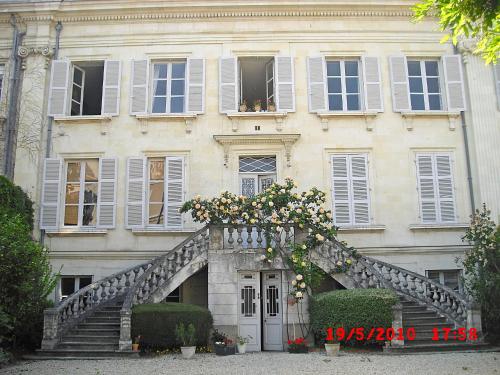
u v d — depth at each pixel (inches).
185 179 657.0
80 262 636.1
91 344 491.2
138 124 672.4
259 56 693.9
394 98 674.8
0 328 436.5
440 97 693.3
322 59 688.4
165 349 507.8
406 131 669.9
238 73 700.7
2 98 674.2
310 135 666.2
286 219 565.6
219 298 546.0
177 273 553.3
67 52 695.7
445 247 635.5
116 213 649.0
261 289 565.9
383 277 537.6
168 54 693.3
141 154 665.0
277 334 553.3
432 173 660.1
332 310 497.4
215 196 647.8
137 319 495.5
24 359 466.9
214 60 692.1
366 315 486.3
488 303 523.8
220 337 512.7
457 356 455.5
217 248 557.3
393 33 697.6
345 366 411.5
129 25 700.7
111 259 636.7
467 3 341.7
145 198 653.3
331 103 690.2
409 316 536.7
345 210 648.4
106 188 655.1
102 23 700.7
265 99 741.9
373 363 423.8
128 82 686.5
